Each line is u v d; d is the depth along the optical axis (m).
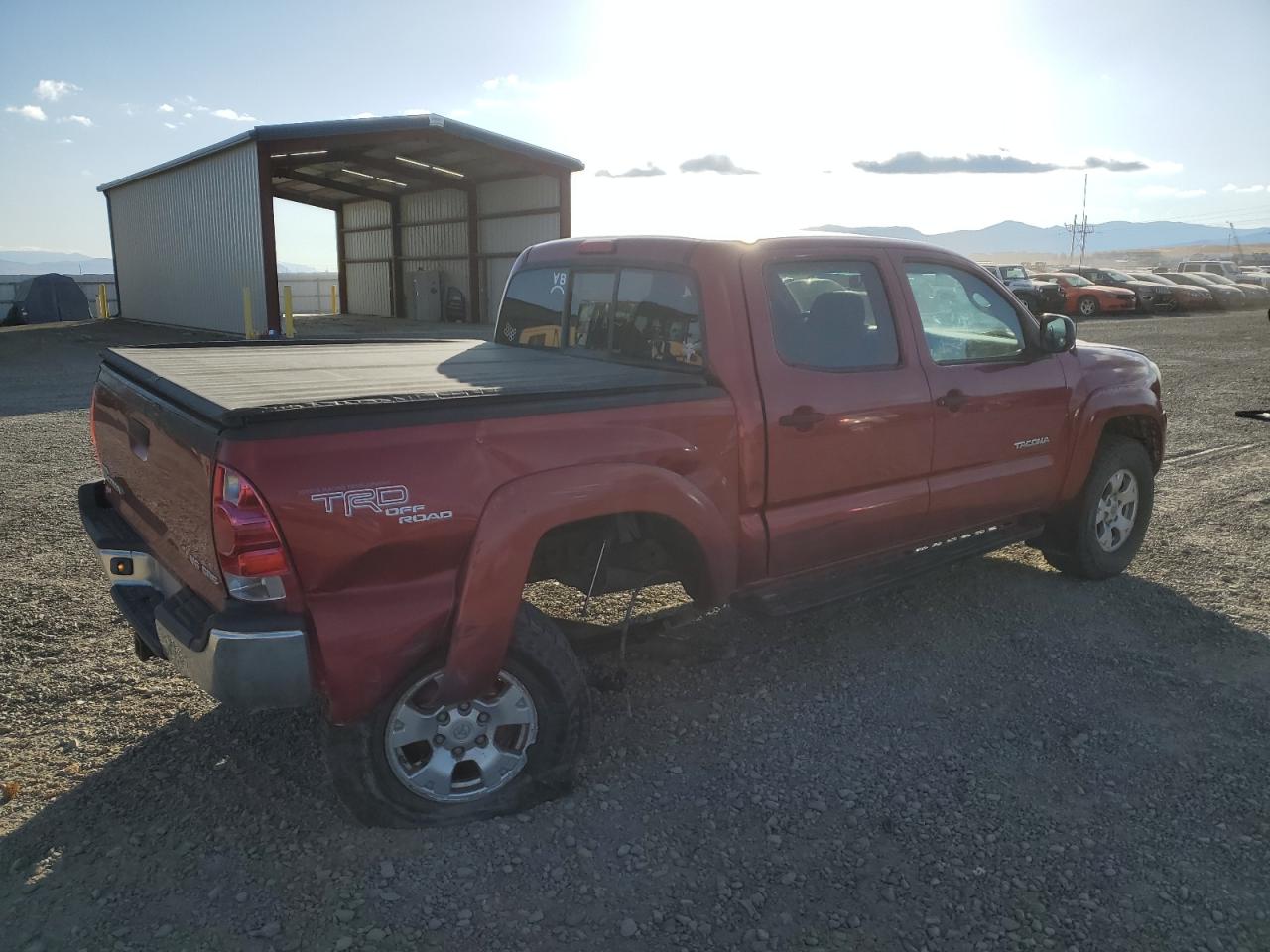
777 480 3.64
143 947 2.46
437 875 2.77
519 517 2.87
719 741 3.56
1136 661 4.23
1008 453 4.56
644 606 4.85
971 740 3.56
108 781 3.21
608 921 2.59
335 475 2.61
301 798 3.14
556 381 3.31
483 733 3.05
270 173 23.05
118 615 4.64
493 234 30.38
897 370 4.05
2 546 5.64
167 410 2.93
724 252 3.59
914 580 4.16
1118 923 2.59
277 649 2.57
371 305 37.69
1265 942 2.52
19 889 2.67
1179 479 7.52
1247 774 3.31
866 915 2.62
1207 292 30.78
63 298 36.31
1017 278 29.70
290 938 2.51
